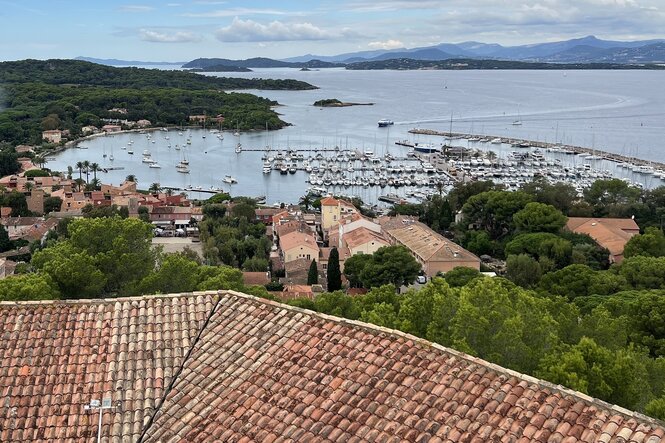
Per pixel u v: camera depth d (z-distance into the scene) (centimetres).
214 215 16575
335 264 10744
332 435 2003
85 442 2127
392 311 5031
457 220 16788
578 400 1944
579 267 9819
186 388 2319
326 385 2205
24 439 2130
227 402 2228
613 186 17088
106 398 2202
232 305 2728
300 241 13175
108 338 2528
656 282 9469
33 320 2580
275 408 2158
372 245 12925
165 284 5597
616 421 1841
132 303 2722
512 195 15012
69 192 19325
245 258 13138
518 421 1905
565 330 5028
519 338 3928
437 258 12219
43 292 4931
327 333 2452
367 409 2067
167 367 2416
